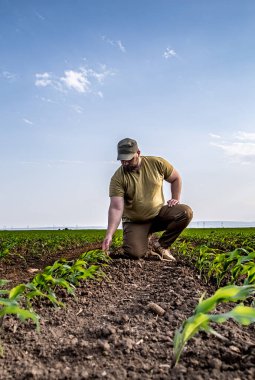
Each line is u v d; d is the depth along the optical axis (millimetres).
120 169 7074
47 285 4168
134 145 6680
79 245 13789
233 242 11086
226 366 2213
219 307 3576
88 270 4660
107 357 2469
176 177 7422
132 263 6496
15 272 7387
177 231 7277
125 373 2221
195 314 2076
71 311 3783
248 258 4074
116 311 3766
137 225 7266
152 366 2291
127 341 2621
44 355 2566
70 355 2557
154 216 7234
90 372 2270
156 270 6137
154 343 2646
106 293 4598
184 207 7145
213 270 5422
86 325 3307
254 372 2121
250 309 2018
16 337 2912
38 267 8188
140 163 7070
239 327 2969
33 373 2238
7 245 10570
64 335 3012
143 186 7062
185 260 7270
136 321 3299
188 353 2385
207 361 2275
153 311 3539
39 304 3969
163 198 7469
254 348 2402
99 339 2852
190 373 2150
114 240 10195
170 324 3135
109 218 6746
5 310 2328
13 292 2697
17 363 2441
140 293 4621
